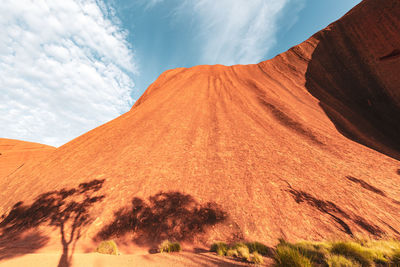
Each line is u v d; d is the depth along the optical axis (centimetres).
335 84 2692
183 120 2123
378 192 962
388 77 2158
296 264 318
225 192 1006
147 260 399
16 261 342
